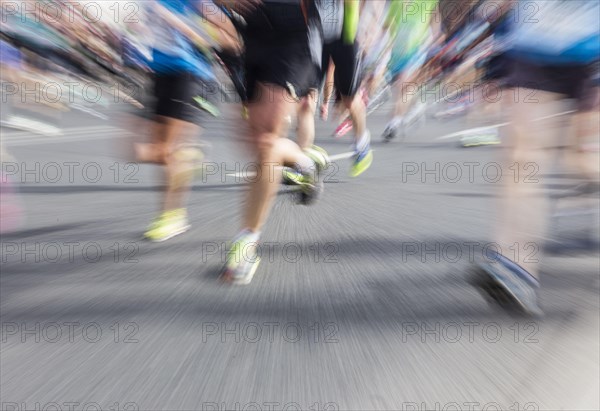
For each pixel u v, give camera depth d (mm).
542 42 1968
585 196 2742
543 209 2051
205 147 6695
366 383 1559
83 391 1522
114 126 8891
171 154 2992
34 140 7211
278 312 2029
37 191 4301
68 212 3650
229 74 2709
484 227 3287
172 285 2299
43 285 2301
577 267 2502
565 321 1953
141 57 3113
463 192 4336
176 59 2867
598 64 2098
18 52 7836
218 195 4258
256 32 2348
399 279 2375
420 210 3729
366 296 2182
